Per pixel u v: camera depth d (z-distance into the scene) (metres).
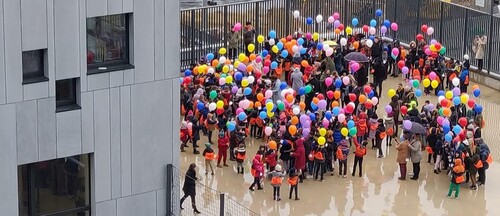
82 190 36.31
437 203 49.66
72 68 34.66
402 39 67.50
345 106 55.03
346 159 51.28
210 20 63.66
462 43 64.94
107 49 35.75
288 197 49.31
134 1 35.44
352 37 63.72
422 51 62.59
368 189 50.78
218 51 62.97
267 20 65.50
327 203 49.16
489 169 53.28
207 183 50.34
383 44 63.16
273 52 61.84
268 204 48.62
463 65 61.69
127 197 36.94
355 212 48.47
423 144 54.12
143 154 36.94
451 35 65.44
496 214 48.72
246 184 50.47
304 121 50.81
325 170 51.56
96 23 35.31
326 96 57.66
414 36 66.88
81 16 34.44
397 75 64.38
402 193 50.50
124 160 36.53
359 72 60.66
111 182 36.44
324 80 57.91
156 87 36.62
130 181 36.84
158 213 37.81
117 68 35.72
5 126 33.84
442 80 61.56
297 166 50.09
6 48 33.25
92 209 36.44
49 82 34.28
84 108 35.25
